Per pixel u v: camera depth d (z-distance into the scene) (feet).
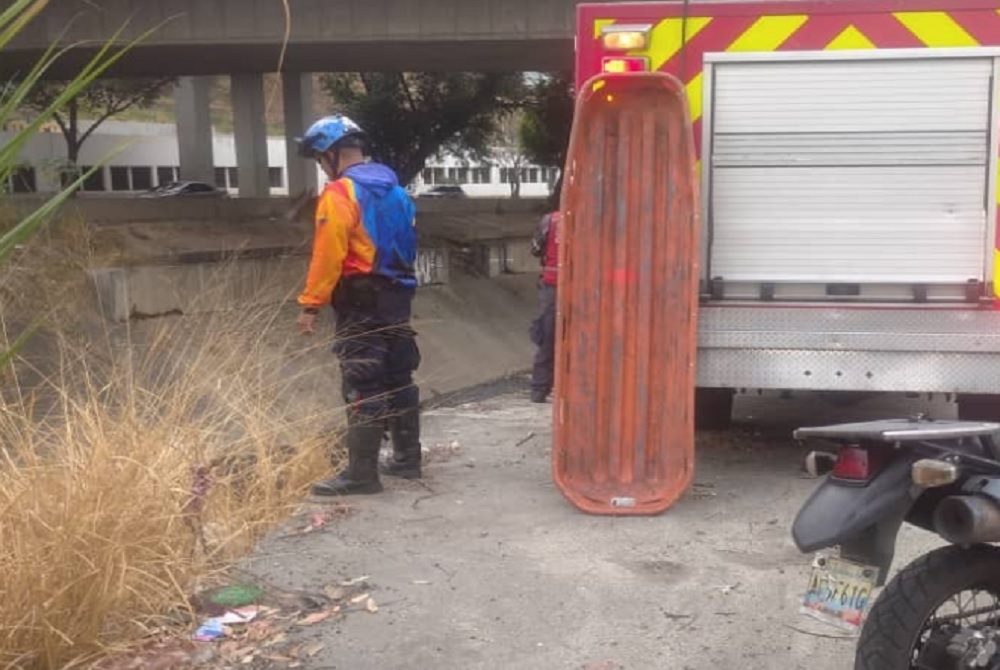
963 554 10.16
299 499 19.26
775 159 19.33
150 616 13.75
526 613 14.33
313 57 83.20
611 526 17.70
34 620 12.24
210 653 13.15
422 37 69.56
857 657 10.28
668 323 19.22
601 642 13.47
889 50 18.81
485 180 218.18
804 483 20.16
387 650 13.30
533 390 31.35
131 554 13.89
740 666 12.80
